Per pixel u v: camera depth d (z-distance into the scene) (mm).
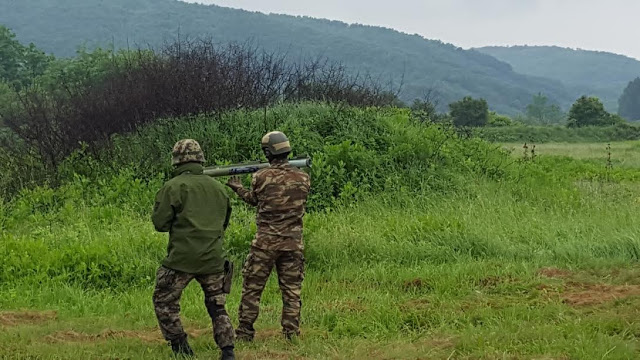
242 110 16078
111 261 9102
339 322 7059
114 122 16141
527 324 6648
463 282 8383
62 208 12438
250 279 6508
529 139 57625
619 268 8914
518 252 9914
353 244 10109
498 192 13648
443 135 16109
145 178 14156
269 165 6551
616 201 13680
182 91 16094
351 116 15820
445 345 6195
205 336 6656
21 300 7973
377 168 14078
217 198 5941
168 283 5793
